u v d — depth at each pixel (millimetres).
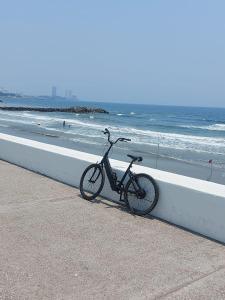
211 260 4734
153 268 4469
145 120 76688
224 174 20172
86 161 7508
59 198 7008
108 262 4574
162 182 6043
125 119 77938
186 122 75000
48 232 5398
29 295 3809
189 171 20781
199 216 5551
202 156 26859
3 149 10359
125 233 5469
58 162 8281
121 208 6559
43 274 4230
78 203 6734
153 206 6070
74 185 7863
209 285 4137
